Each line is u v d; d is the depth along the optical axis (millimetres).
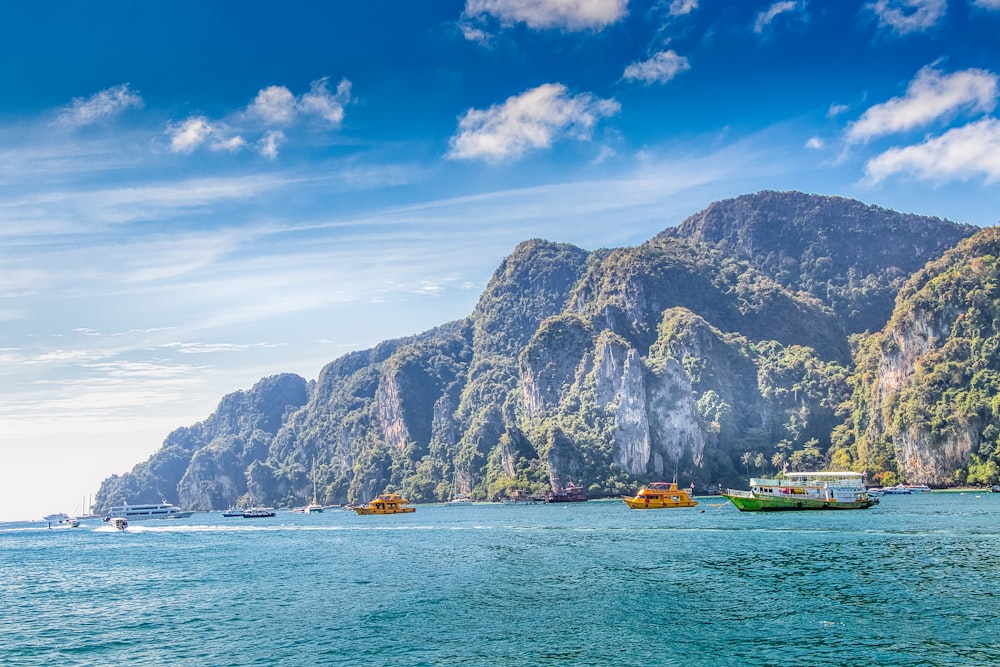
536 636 76812
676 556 125000
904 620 78375
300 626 84000
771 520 190375
